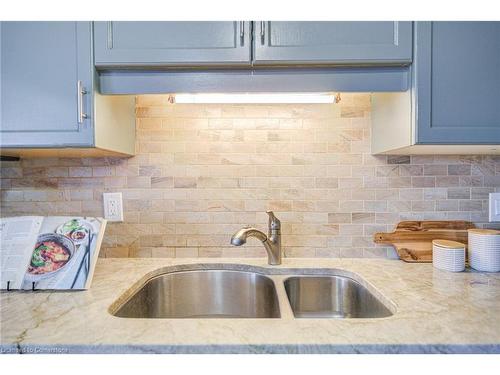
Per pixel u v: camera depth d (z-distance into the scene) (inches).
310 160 51.0
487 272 43.9
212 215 51.4
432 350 25.1
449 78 37.1
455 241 49.6
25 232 40.5
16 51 37.9
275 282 44.0
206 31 37.7
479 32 37.1
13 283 37.5
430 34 37.1
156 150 51.1
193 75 39.6
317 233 51.2
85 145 38.1
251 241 51.6
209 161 51.2
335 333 26.8
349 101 50.7
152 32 37.8
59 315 30.7
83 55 37.8
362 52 37.4
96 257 39.8
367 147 50.8
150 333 27.0
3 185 51.1
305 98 46.1
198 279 49.3
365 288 41.1
